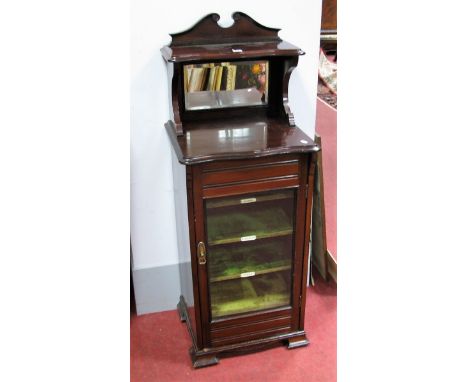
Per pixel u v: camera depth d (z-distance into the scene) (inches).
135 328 83.9
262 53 65.2
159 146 77.5
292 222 71.4
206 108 74.6
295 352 78.0
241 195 67.3
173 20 70.3
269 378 73.1
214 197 65.4
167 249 84.4
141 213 81.0
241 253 76.2
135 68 71.9
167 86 73.6
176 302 88.9
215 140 66.7
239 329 75.2
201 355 74.9
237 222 73.2
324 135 91.7
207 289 71.3
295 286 75.3
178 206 77.0
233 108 75.6
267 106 76.5
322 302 89.0
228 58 64.6
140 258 83.7
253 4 72.4
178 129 68.2
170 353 78.4
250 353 77.9
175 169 75.6
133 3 68.3
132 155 76.9
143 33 70.1
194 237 67.3
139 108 74.2
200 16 71.1
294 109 80.6
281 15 73.9
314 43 76.7
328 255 93.0
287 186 67.7
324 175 92.4
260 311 75.0
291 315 77.1
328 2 86.1
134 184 78.6
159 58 72.0
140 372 74.3
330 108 88.9
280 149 63.6
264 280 80.3
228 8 71.7
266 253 76.3
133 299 91.4
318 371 74.3
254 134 69.1
